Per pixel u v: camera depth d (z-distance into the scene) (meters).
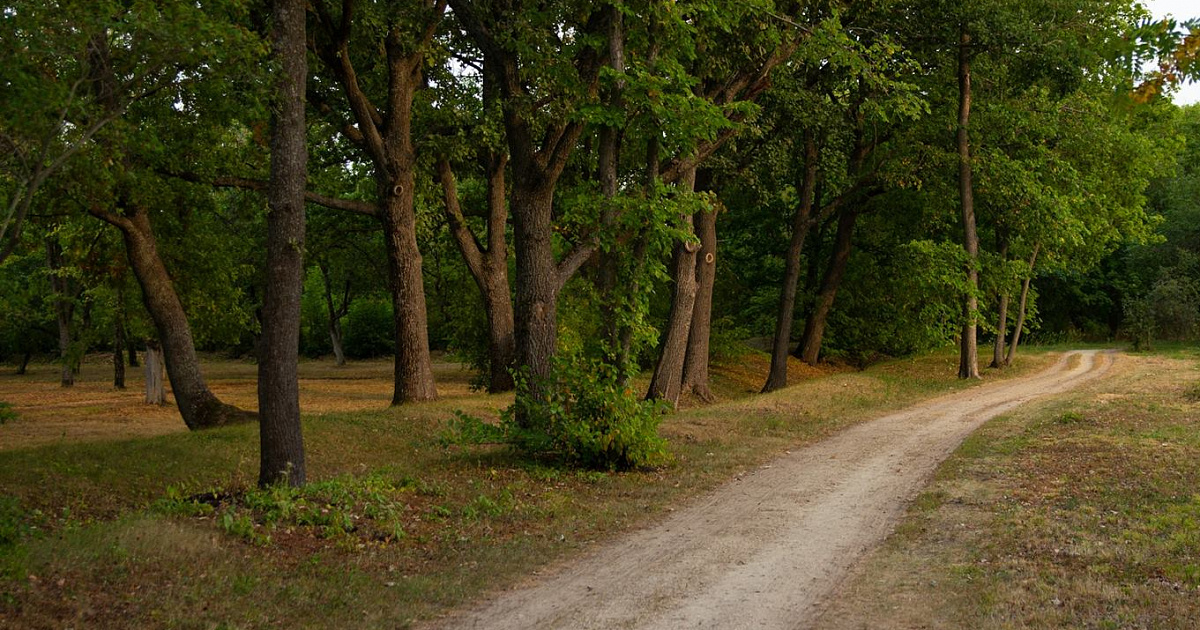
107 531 8.16
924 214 31.72
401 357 20.64
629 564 8.41
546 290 15.00
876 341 38.81
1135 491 10.12
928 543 8.65
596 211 15.31
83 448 13.12
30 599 6.33
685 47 15.79
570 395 13.50
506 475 12.67
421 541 9.18
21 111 7.98
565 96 15.63
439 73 21.69
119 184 14.61
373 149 19.28
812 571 7.91
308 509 9.51
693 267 22.48
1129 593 6.59
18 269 43.38
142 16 8.91
